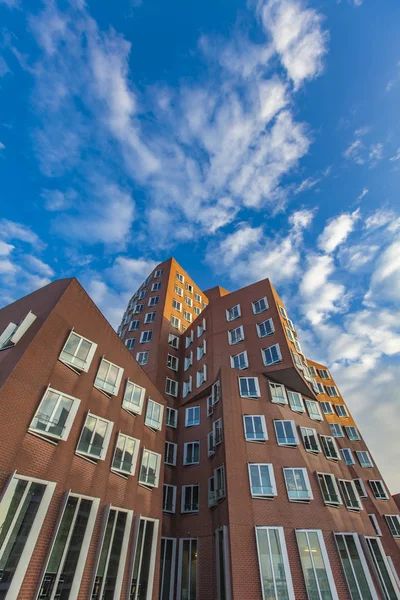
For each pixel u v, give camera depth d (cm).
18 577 1102
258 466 2066
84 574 1348
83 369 1744
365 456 3722
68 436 1518
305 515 1902
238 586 1584
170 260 4856
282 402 2433
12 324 1688
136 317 4100
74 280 1900
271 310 2952
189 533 2161
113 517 1633
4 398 1284
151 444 2194
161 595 1953
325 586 1648
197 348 3359
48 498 1309
